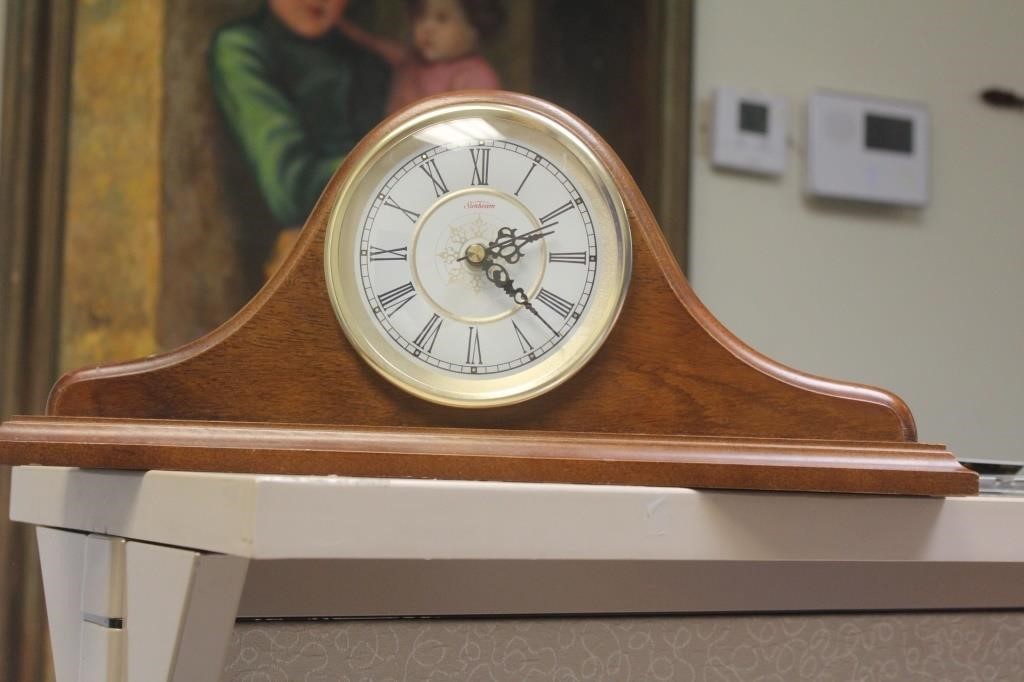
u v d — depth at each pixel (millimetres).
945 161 1511
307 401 579
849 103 1442
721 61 1416
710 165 1397
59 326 1172
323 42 1269
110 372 568
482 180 609
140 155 1209
